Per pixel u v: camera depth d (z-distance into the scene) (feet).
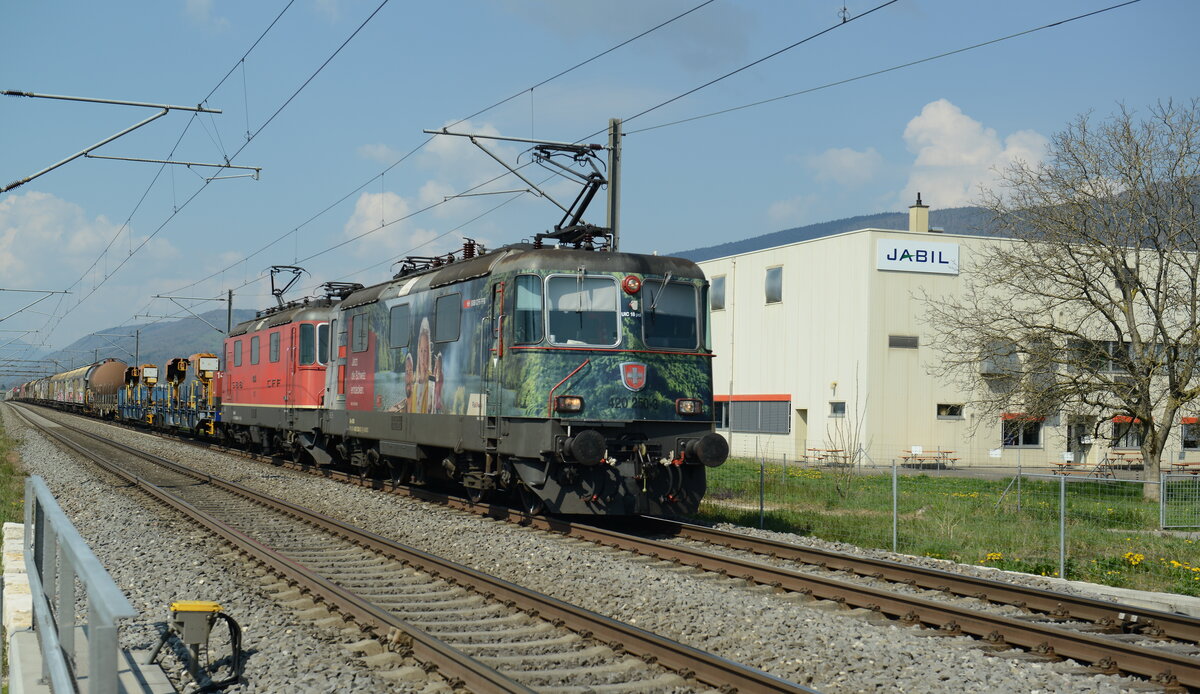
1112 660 24.43
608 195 68.49
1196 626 27.43
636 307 46.75
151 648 25.55
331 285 80.43
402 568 36.70
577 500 45.21
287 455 90.48
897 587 34.71
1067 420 83.66
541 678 22.49
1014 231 83.82
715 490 69.51
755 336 138.72
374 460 65.82
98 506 56.18
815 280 128.67
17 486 70.38
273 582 33.91
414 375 56.85
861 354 121.60
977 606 31.81
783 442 132.36
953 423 124.47
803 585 32.99
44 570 21.94
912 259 122.93
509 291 46.47
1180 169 77.41
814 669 23.82
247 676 23.00
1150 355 79.05
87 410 221.25
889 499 67.77
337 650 24.86
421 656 23.93
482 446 48.44
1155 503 64.90
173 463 83.25
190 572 35.58
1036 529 52.21
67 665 18.43
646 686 21.98
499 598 30.42
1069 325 109.29
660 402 46.70
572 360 45.34
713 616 28.91
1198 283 83.05
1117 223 79.82
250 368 92.53
